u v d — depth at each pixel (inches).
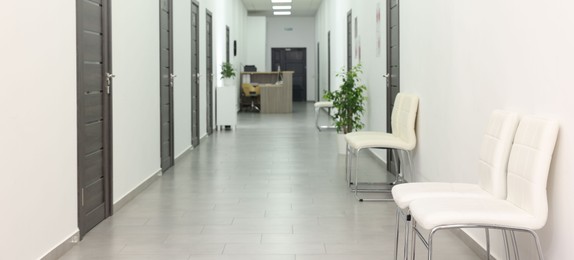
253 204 187.5
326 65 609.3
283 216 171.0
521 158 100.0
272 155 306.2
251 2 690.8
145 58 215.3
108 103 166.9
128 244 140.9
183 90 300.8
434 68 170.2
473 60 134.8
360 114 335.6
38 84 118.3
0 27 102.0
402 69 218.1
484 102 127.4
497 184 108.3
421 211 98.3
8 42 105.1
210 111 417.1
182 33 296.5
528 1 105.3
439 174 165.3
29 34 113.9
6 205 105.0
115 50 174.9
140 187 207.5
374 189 210.5
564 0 92.1
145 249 136.7
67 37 133.7
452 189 116.6
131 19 194.1
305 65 869.8
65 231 134.6
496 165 108.8
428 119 177.9
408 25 206.7
